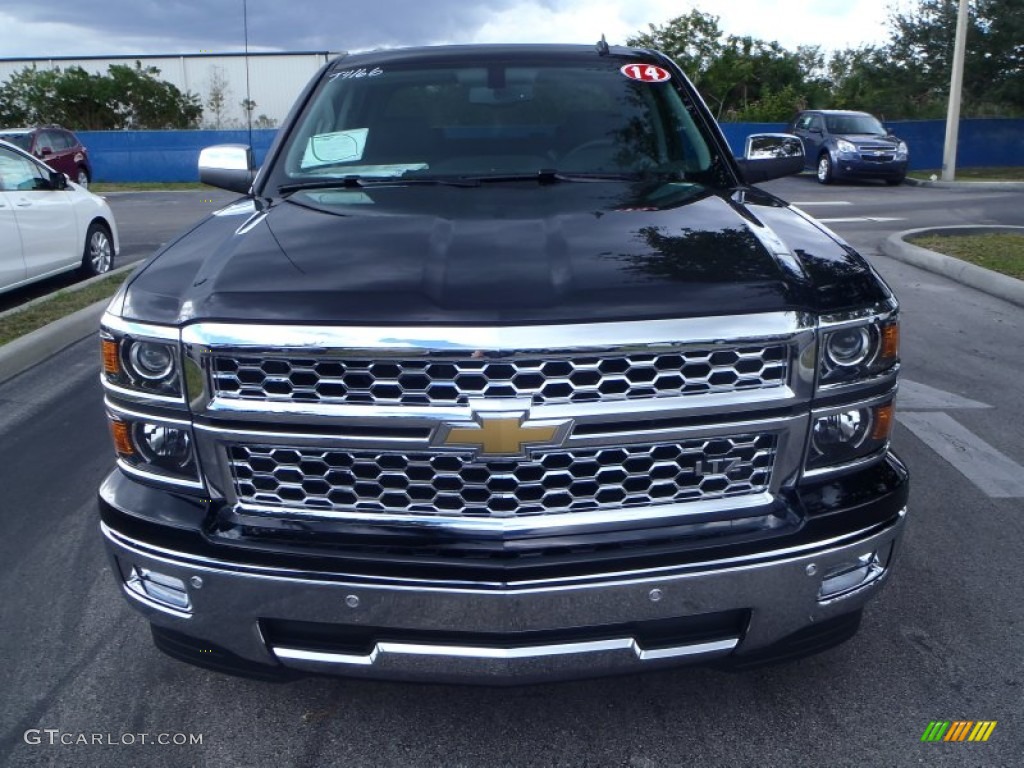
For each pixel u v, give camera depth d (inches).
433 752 106.3
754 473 93.1
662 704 113.8
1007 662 120.9
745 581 91.9
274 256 101.4
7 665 124.6
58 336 279.7
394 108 150.6
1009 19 1058.1
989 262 372.8
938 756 104.0
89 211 392.2
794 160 160.4
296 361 88.6
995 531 157.6
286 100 1411.2
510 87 153.5
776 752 105.1
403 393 87.6
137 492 98.2
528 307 87.3
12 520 167.8
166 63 1427.2
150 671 122.8
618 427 88.2
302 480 92.0
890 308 97.1
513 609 88.9
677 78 161.6
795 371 90.7
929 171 1061.1
